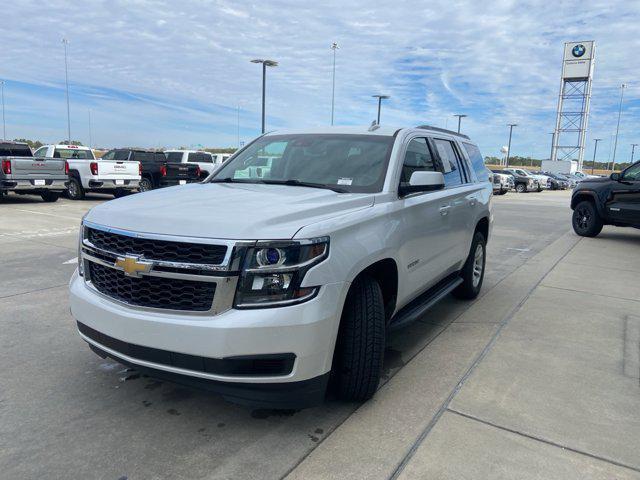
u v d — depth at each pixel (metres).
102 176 17.34
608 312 5.62
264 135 5.01
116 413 3.25
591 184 11.91
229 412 3.29
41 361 4.01
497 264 8.38
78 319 3.21
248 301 2.68
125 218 3.01
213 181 4.46
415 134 4.52
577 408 3.41
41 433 3.00
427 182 3.73
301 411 3.31
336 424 3.16
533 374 3.94
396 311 3.87
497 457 2.83
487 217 6.08
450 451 2.88
